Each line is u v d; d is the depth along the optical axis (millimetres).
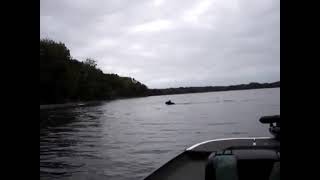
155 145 31531
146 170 18984
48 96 87812
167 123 58938
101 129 48469
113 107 115812
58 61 87812
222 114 77875
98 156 24781
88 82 119875
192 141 34344
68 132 44188
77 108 96375
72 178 17312
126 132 44562
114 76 163000
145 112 94438
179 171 5234
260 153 4215
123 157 24141
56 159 23484
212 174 3590
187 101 187000
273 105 111062
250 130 42719
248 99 194750
